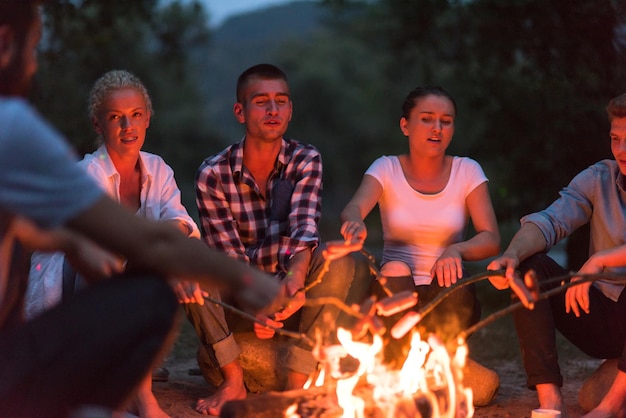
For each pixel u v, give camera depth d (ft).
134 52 54.39
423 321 12.46
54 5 29.58
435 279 12.44
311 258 12.45
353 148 126.31
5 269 6.97
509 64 26.37
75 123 32.14
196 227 12.07
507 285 11.38
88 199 6.32
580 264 23.34
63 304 6.83
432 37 28.91
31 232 7.66
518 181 25.36
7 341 6.70
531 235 11.92
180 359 15.75
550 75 25.02
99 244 6.56
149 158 12.44
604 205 12.26
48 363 6.61
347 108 128.06
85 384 6.69
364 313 8.79
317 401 9.90
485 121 26.91
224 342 12.13
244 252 13.12
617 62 23.68
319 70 131.34
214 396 12.01
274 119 12.99
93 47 34.55
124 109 11.80
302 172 13.26
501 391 13.34
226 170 13.24
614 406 10.85
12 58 6.63
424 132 13.01
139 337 6.75
